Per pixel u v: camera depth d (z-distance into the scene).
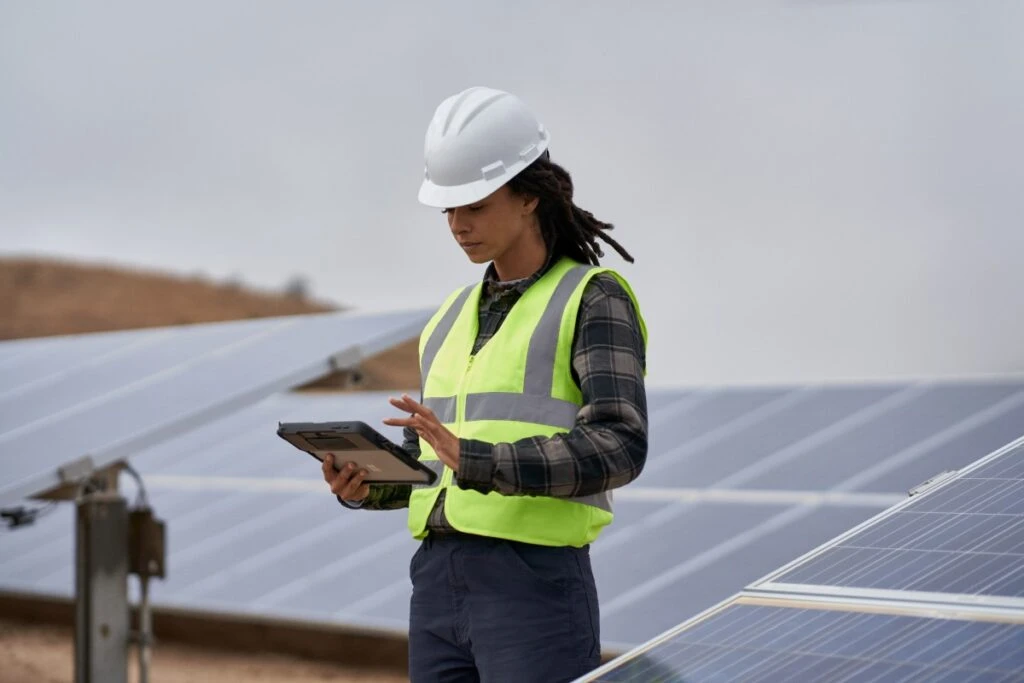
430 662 3.71
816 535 7.99
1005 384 9.38
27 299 52.19
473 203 3.66
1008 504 3.19
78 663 6.80
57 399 7.98
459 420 3.70
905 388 9.84
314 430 3.42
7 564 12.41
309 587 9.64
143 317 51.91
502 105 3.74
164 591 10.34
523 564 3.55
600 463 3.39
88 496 6.82
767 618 2.98
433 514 3.68
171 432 6.56
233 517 11.44
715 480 9.33
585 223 3.86
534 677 3.52
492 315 3.82
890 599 2.86
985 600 2.69
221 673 10.54
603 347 3.54
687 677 2.75
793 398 10.27
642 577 8.23
